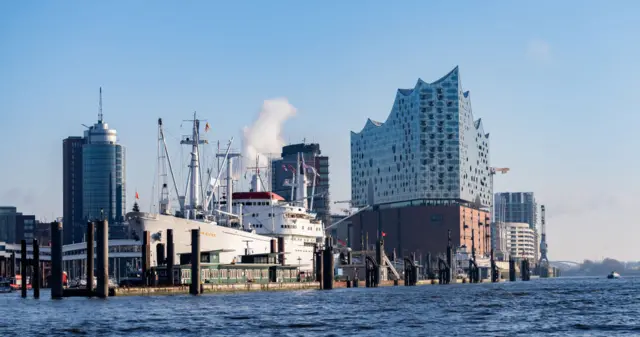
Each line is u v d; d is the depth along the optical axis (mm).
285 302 193375
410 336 128000
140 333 131625
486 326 141125
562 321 149250
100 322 145625
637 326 140000
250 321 147500
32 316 157000
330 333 131500
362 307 180375
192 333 131500
